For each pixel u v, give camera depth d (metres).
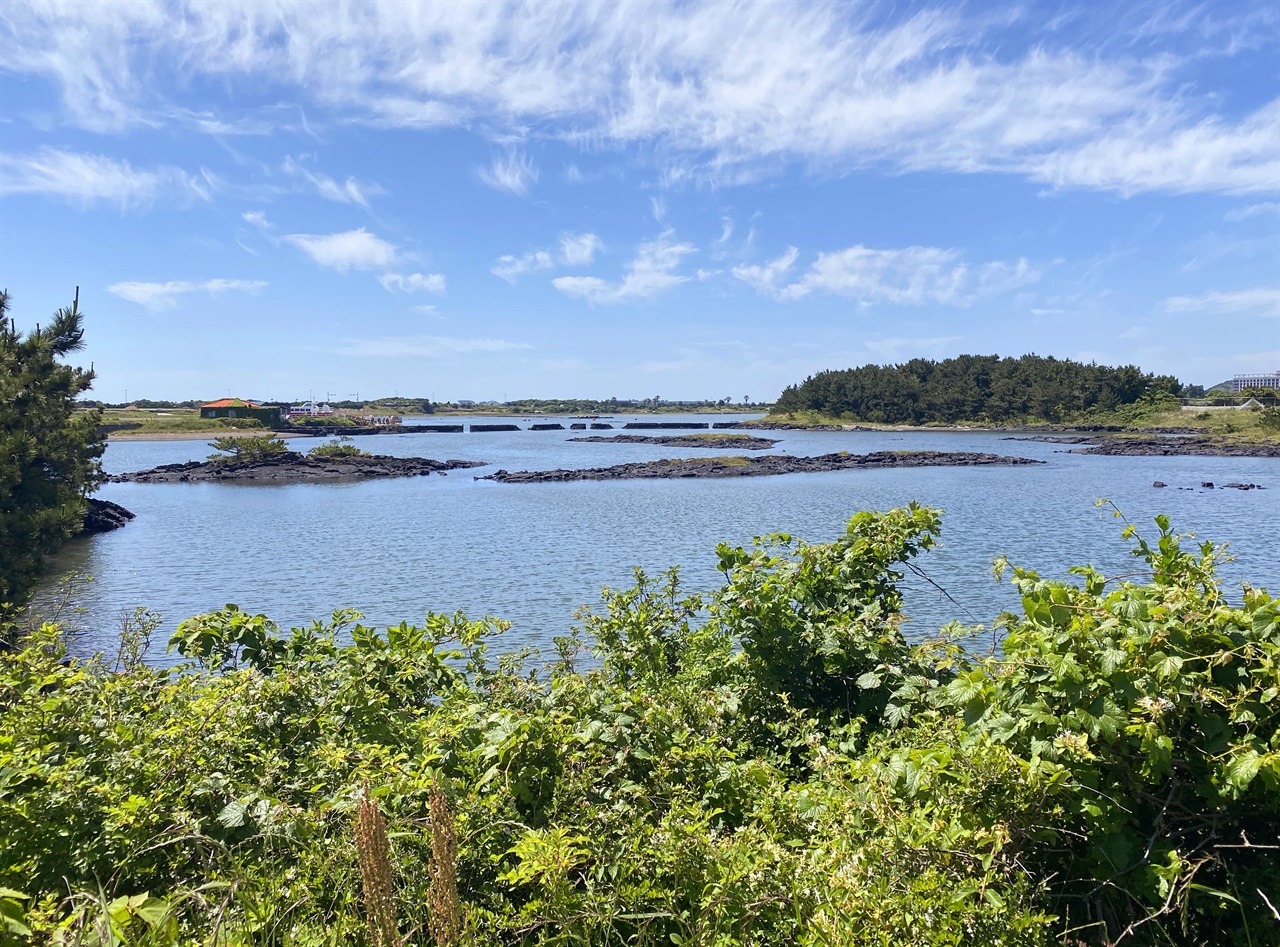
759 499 49.03
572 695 5.66
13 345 21.62
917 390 159.38
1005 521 36.56
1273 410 101.88
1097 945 3.58
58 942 2.99
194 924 3.63
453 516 41.84
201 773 4.57
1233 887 3.57
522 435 144.25
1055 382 144.50
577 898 3.70
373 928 3.15
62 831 3.86
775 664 6.76
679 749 4.96
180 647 6.83
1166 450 85.56
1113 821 3.68
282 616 20.12
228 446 76.88
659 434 138.88
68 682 5.66
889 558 7.38
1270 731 3.86
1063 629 4.27
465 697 6.30
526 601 21.50
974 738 4.05
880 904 3.27
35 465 20.02
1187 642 4.01
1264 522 35.44
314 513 43.75
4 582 14.42
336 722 5.54
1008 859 3.65
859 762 4.41
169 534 35.94
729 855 3.84
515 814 4.46
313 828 4.15
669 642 7.93
